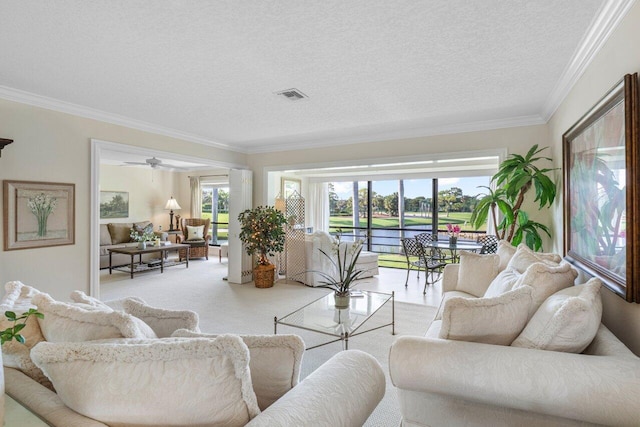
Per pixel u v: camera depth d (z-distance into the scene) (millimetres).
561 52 2266
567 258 2615
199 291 5012
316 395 1009
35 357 861
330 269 5391
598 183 1949
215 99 3246
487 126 4004
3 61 2418
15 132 3072
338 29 1980
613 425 1104
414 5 1748
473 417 1427
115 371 820
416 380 1375
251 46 2188
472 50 2248
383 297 3428
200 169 9117
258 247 5219
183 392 817
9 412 931
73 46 2188
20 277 3117
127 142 4031
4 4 1719
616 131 1697
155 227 8984
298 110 3598
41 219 3254
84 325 1073
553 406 1169
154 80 2775
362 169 7848
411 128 4355
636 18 1537
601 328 1559
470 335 1428
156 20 1881
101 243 6988
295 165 5500
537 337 1371
